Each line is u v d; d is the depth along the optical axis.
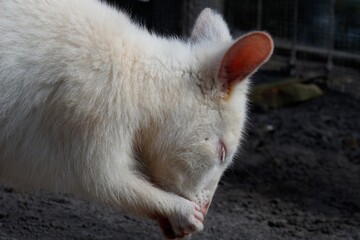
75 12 6.15
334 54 15.10
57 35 6.02
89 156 6.02
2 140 6.03
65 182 6.11
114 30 6.24
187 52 6.46
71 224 7.83
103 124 6.02
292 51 14.94
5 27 5.96
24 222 7.73
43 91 5.93
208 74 6.38
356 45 15.22
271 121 12.62
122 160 6.15
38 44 5.96
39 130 5.99
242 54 6.27
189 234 6.48
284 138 11.92
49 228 7.66
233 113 6.50
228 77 6.39
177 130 6.36
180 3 12.55
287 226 8.53
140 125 6.27
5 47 5.93
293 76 14.81
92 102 5.98
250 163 10.73
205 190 6.66
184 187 6.55
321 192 9.92
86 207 8.33
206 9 7.04
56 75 5.95
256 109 13.11
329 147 11.72
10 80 5.91
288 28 15.12
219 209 8.92
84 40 6.07
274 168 10.66
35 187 6.32
